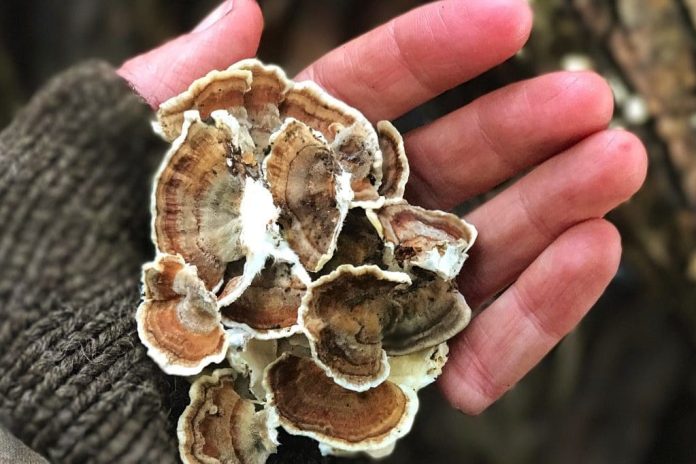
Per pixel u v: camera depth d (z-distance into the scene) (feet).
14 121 0.86
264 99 0.82
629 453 1.18
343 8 1.18
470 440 1.16
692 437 1.18
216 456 0.77
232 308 0.78
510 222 0.85
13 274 0.80
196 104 0.80
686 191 1.02
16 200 0.82
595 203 0.82
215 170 0.79
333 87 0.88
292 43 1.18
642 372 1.20
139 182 0.85
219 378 0.79
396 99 0.87
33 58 1.21
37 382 0.76
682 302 1.10
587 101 0.81
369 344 0.78
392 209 0.80
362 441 0.78
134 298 0.82
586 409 1.18
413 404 0.80
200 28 0.87
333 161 0.79
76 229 0.82
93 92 0.84
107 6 1.21
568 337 1.19
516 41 0.82
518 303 0.85
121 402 0.77
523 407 1.18
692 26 0.99
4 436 0.78
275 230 0.77
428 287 0.81
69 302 0.80
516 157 0.85
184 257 0.79
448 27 0.82
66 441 0.75
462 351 0.87
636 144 0.81
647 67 1.00
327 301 0.77
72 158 0.83
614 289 1.20
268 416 0.78
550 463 1.16
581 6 0.99
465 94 1.02
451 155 0.87
